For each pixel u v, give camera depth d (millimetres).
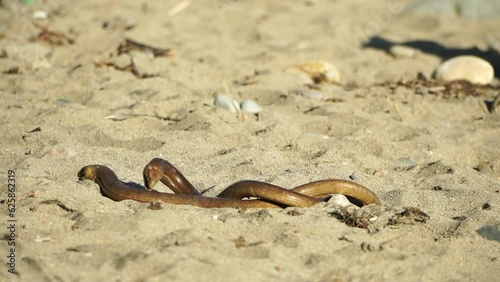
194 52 34750
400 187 20750
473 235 17438
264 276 15031
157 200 17906
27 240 15945
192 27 40125
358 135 25125
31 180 18766
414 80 31781
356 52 36938
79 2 43594
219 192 19375
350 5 47656
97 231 16375
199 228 16641
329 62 35031
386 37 40250
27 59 31203
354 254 16219
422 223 17766
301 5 46906
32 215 17031
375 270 15688
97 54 33250
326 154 22766
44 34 35031
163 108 26406
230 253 15820
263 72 32062
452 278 15719
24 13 39781
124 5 43719
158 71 30969
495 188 21062
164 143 23047
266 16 43188
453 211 19203
